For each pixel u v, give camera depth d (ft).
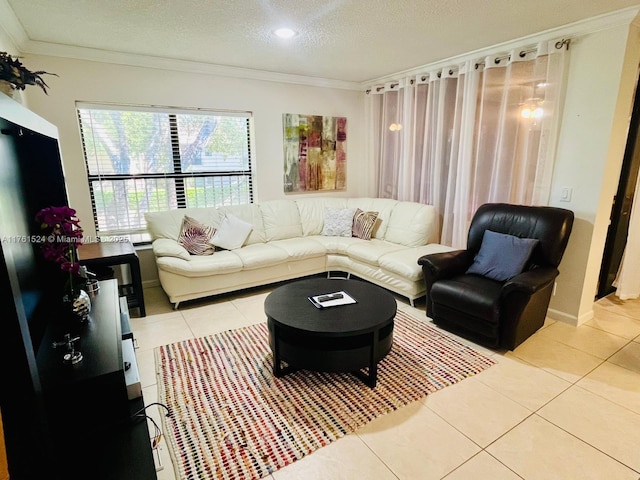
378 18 8.28
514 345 8.13
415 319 10.17
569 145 9.22
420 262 9.71
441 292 9.10
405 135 13.93
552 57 9.14
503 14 8.09
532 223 9.23
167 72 11.91
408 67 13.00
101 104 11.13
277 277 12.37
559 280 9.82
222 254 11.74
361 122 16.43
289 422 6.17
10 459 3.03
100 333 5.09
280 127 14.38
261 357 8.21
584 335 9.14
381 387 7.11
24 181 5.10
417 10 7.82
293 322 6.82
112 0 7.23
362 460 5.38
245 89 13.41
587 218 9.08
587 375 7.46
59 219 5.20
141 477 3.85
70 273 5.52
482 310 8.20
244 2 7.36
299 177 15.19
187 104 12.42
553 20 8.47
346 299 7.87
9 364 2.88
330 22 8.51
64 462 4.03
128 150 11.89
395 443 5.70
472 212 11.75
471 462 5.33
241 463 5.33
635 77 8.66
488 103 10.90
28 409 3.00
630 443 5.67
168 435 5.87
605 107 8.50
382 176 15.55
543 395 6.83
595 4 7.56
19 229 4.58
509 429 5.98
